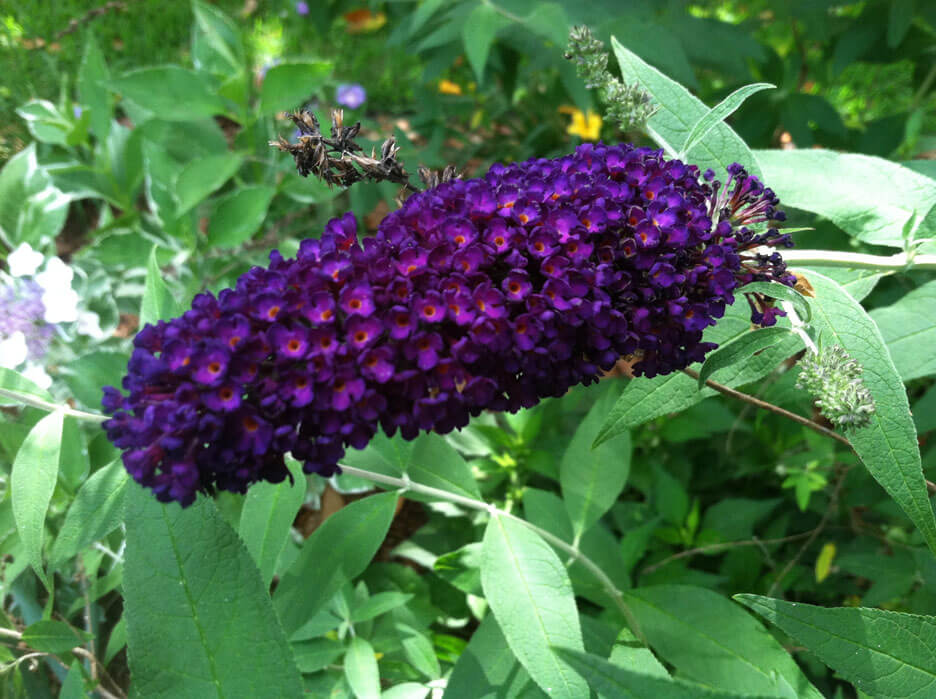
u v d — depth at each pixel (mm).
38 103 589
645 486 499
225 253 602
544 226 235
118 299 592
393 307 218
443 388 222
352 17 897
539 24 494
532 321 224
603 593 405
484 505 339
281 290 223
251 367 214
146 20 824
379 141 583
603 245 238
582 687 291
